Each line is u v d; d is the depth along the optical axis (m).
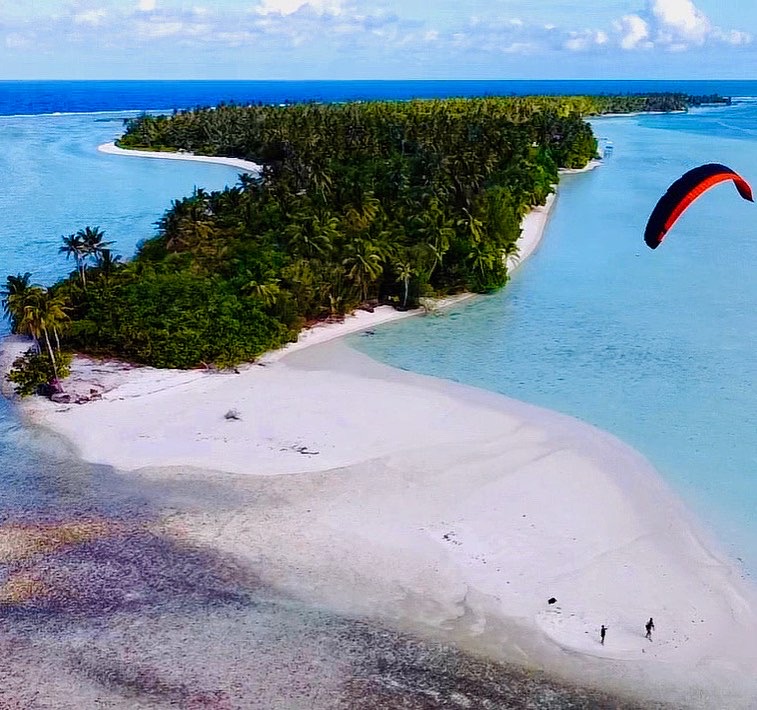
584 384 65.44
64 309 71.12
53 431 57.00
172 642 36.31
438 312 85.12
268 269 77.19
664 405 61.25
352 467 51.38
